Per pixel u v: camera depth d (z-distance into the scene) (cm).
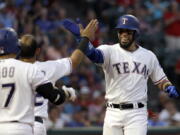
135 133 2284
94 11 5253
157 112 4212
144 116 2316
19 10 4859
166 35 5088
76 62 1897
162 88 2391
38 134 2369
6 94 1786
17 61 1809
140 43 4859
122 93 2308
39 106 2386
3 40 1825
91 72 4566
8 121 1783
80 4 5369
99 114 4191
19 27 4672
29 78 1783
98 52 2291
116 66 2317
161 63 4906
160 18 5138
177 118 4075
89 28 1902
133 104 2303
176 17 5128
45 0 5078
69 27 2106
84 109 4216
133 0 5269
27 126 1791
